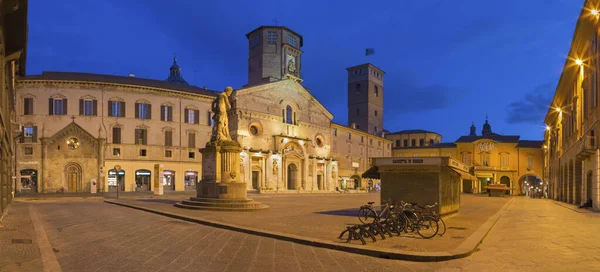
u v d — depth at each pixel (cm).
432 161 1947
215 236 1407
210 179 2583
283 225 1656
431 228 1571
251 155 5803
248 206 2409
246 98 5866
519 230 1689
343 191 7012
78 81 5303
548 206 3662
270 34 7119
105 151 5397
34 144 5119
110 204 2997
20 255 991
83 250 1112
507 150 8888
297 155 6494
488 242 1355
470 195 7050
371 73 9869
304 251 1162
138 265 941
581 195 3453
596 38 2791
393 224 1438
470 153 9181
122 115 5541
